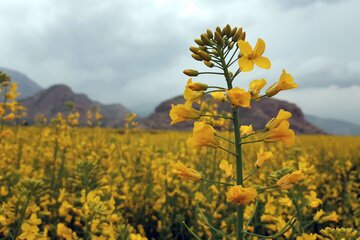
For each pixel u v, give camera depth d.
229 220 0.31
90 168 0.30
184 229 0.36
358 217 0.35
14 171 0.41
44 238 0.21
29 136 0.76
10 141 0.61
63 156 0.45
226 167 0.15
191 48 0.15
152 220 0.39
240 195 0.13
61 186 0.42
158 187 0.39
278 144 0.63
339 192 0.46
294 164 0.35
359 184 0.49
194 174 0.15
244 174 0.48
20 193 0.24
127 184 0.40
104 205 0.23
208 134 0.14
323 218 0.21
